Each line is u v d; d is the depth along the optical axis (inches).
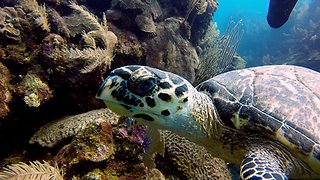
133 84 10.5
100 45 22.5
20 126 18.5
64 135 15.8
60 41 19.2
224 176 16.0
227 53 36.3
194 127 11.8
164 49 27.4
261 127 11.6
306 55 72.4
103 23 25.3
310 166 11.1
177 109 11.1
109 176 12.8
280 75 13.4
